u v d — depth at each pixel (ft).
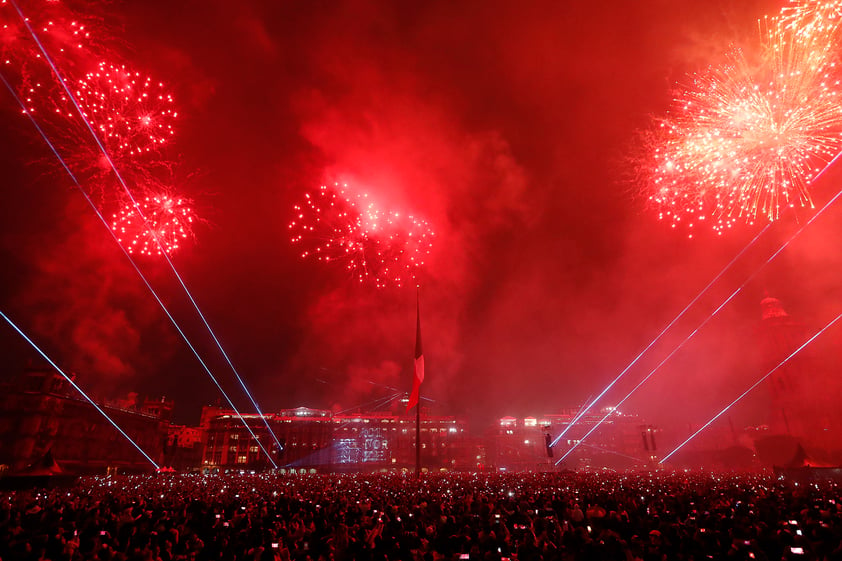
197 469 397.60
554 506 62.49
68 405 265.34
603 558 32.35
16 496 88.43
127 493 103.86
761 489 90.74
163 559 37.27
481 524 42.75
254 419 434.71
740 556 34.58
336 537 41.47
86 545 40.09
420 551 36.68
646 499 72.49
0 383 244.42
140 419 339.98
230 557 36.09
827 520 46.73
